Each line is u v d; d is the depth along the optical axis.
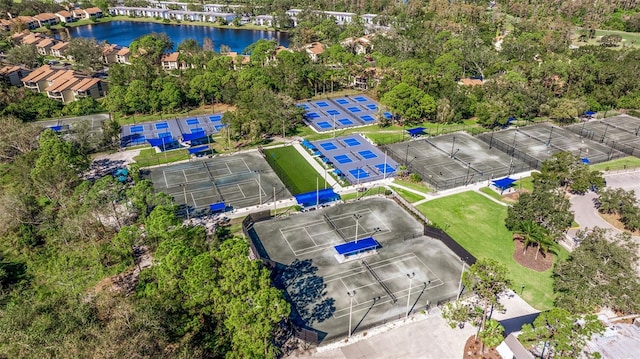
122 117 166.25
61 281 76.31
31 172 101.94
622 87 172.62
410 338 69.88
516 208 91.81
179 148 140.50
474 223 100.75
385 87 178.25
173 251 65.94
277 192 114.88
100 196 88.19
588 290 68.19
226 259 63.69
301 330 67.31
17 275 82.81
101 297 66.00
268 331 57.31
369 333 70.50
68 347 52.59
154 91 165.50
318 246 92.69
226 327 60.16
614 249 71.19
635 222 93.75
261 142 145.25
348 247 87.38
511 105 159.00
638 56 199.25
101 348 51.22
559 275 77.81
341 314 74.44
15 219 93.50
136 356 51.72
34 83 191.38
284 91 179.75
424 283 82.00
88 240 89.50
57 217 93.88
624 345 61.19
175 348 57.72
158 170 125.62
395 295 78.94
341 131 154.88
